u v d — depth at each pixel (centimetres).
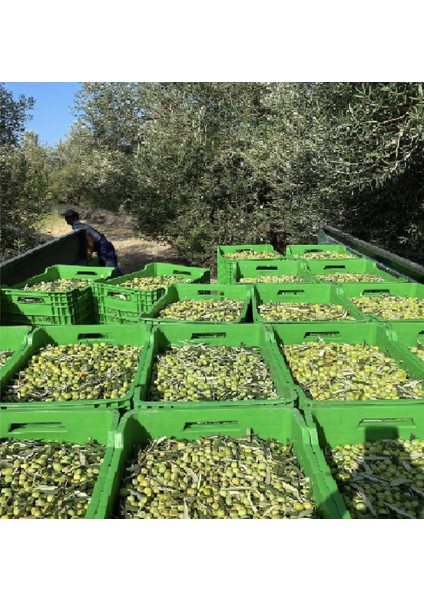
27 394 307
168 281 573
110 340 380
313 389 319
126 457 248
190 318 433
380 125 597
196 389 315
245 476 241
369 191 733
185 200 1079
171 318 413
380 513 226
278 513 219
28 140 2011
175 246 1219
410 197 754
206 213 1081
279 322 387
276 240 1152
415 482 245
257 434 269
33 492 233
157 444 261
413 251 818
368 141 618
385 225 811
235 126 1078
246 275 616
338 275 598
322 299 502
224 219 1070
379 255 595
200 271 595
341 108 702
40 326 378
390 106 588
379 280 572
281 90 955
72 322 471
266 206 1091
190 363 346
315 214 877
